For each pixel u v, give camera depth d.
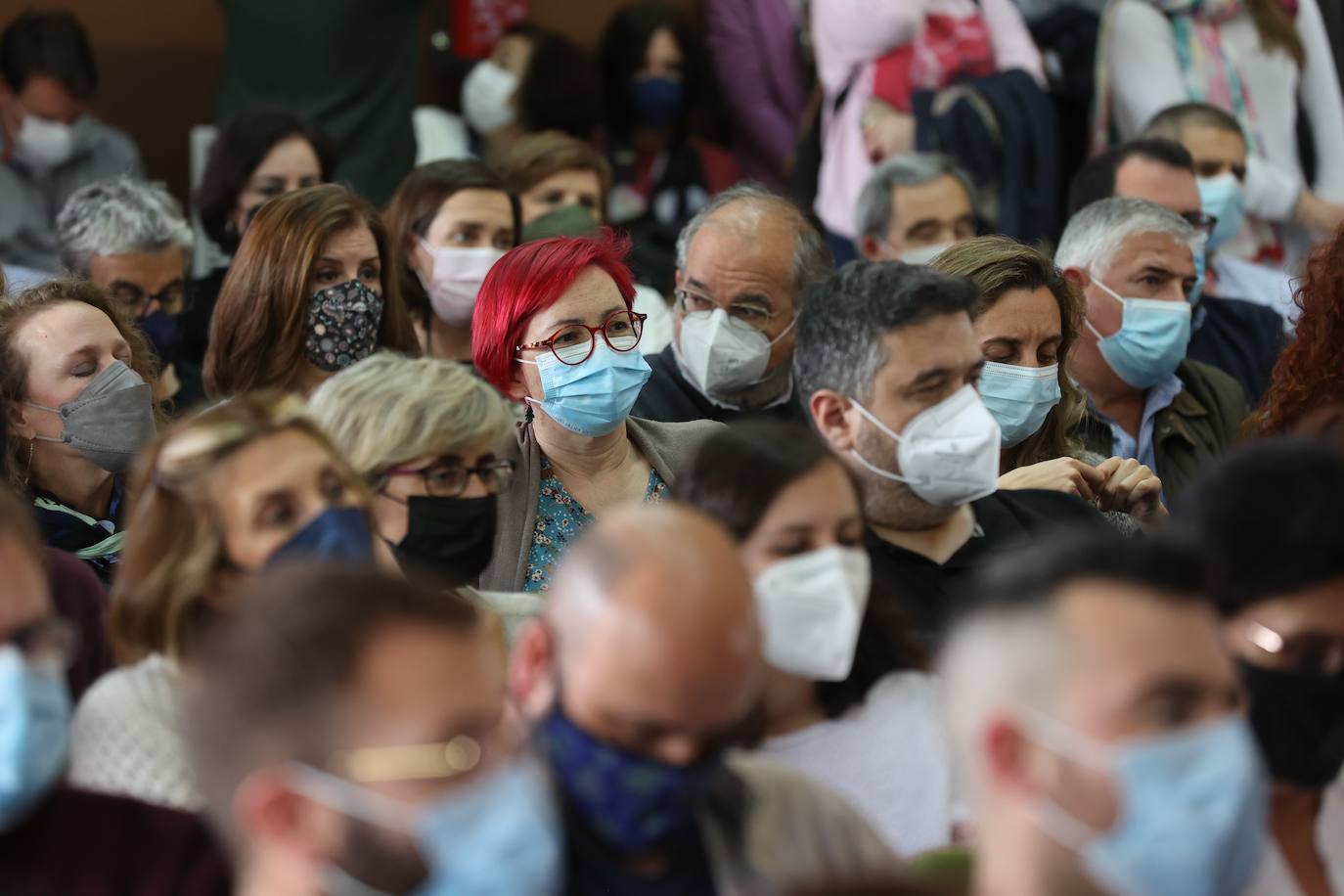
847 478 10.01
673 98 25.08
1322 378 14.27
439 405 10.78
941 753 10.28
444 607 7.23
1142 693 7.02
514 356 13.68
